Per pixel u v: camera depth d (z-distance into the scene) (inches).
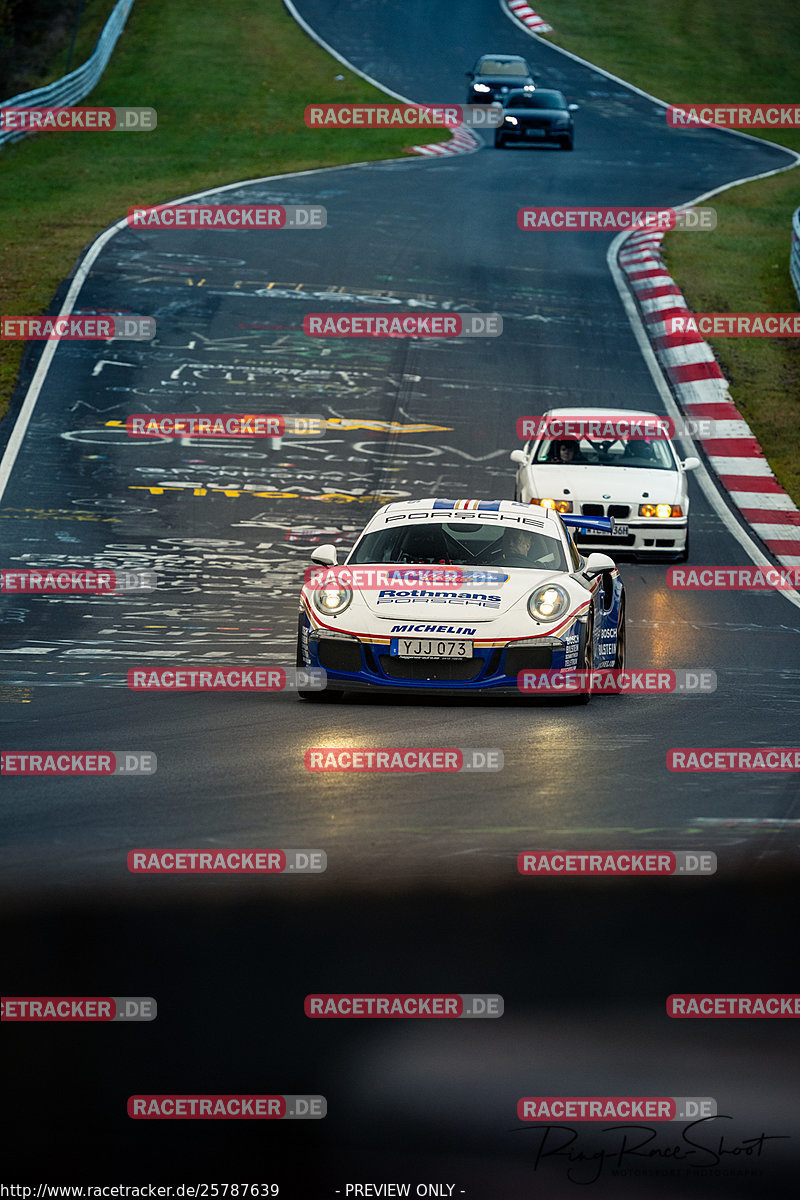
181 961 639.8
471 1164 489.1
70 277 4175.7
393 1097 526.9
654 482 2331.4
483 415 3267.7
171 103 7253.9
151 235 4761.3
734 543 2493.8
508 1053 558.6
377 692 1353.3
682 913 711.7
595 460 2400.3
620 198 5772.6
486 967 639.1
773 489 2891.2
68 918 689.6
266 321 3882.9
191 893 730.8
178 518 2481.5
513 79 7017.7
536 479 2326.5
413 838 834.2
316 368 3526.1
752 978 631.2
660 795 956.0
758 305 4384.8
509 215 5315.0
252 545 2333.9
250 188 5580.7
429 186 5743.1
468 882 754.2
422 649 1270.9
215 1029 575.5
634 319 4188.0
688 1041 568.4
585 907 719.7
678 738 1158.3
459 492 2741.1
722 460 3095.5
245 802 917.8
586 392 3496.6
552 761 1052.5
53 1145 497.4
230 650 1654.8
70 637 1720.0
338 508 2596.0
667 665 1605.6
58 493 2596.0
